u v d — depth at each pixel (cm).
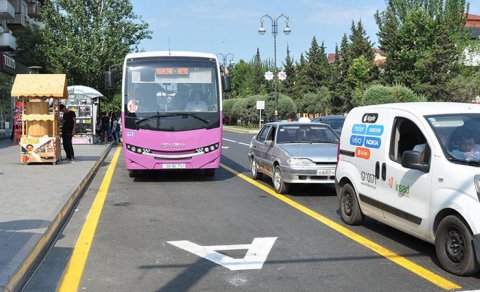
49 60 3844
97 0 3678
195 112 1348
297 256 660
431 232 610
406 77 4831
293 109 5603
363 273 589
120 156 2219
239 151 2481
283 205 1023
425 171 621
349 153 826
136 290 538
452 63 4712
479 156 595
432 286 542
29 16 4962
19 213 841
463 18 5825
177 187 1277
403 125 700
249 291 532
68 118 1775
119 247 707
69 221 877
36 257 636
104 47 3659
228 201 1071
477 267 550
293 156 1104
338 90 5941
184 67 1364
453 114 657
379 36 5912
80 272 598
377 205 733
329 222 862
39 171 1452
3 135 3134
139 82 1352
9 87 3275
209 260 643
